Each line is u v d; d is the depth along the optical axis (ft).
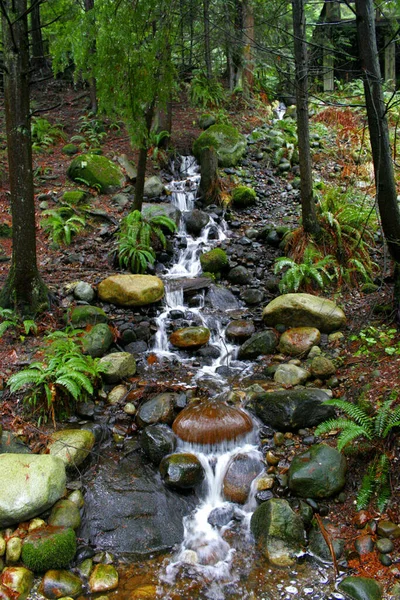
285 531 13.32
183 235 28.22
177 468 14.87
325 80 45.91
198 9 36.76
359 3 17.72
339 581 12.19
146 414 16.81
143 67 22.38
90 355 19.16
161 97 23.66
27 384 17.21
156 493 14.75
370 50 17.89
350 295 22.77
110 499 14.44
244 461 15.49
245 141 35.68
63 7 21.65
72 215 28.55
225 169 33.47
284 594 12.00
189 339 20.89
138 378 19.07
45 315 20.84
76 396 16.08
